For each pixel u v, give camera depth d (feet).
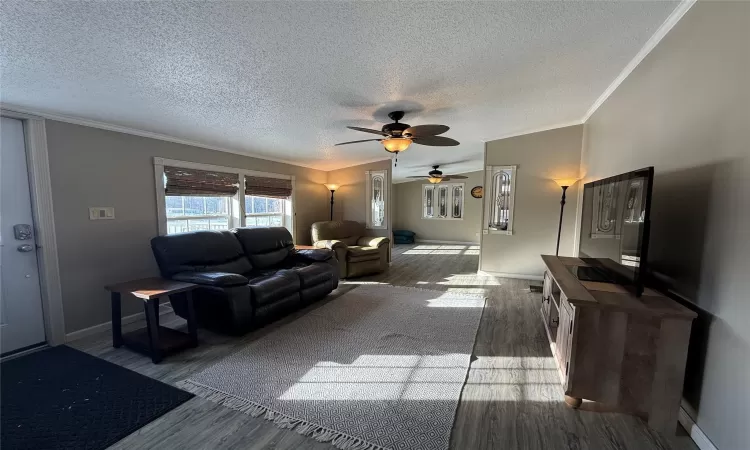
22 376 7.29
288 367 7.68
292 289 11.04
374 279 16.63
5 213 8.08
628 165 9.25
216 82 7.83
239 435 5.51
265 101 9.32
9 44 5.49
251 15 5.49
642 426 5.82
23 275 8.40
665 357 5.68
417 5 5.69
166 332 9.01
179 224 12.49
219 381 7.08
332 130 12.71
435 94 9.87
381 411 6.12
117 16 5.10
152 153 11.01
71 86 7.20
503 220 17.03
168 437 5.45
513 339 9.32
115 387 6.86
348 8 5.58
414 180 33.53
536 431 5.65
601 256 8.10
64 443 5.31
